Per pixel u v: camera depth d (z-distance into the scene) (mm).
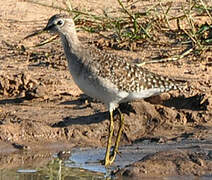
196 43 17781
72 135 13766
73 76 13125
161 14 20156
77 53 12945
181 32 18875
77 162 12633
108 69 12703
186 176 11391
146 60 17391
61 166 12398
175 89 13375
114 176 11531
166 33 19047
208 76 16297
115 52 18094
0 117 14367
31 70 17078
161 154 12031
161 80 13172
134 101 14367
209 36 18344
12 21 20594
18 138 13602
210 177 11336
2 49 18641
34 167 12414
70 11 18781
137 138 13672
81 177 11797
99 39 19016
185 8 20641
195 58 17578
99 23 19156
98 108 14734
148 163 11727
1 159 12781
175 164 11695
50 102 15305
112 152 12711
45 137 13688
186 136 13438
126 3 21484
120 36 18734
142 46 18484
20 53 18375
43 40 19250
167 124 14016
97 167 12320
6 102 15336
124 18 19703
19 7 21672
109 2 21672
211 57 17578
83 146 13461
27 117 14344
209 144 12836
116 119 14078
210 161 11789
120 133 12875
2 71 16859
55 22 13281
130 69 12906
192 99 14688
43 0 22125
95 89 12883
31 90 15641
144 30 18281
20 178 11750
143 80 12977
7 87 15883
